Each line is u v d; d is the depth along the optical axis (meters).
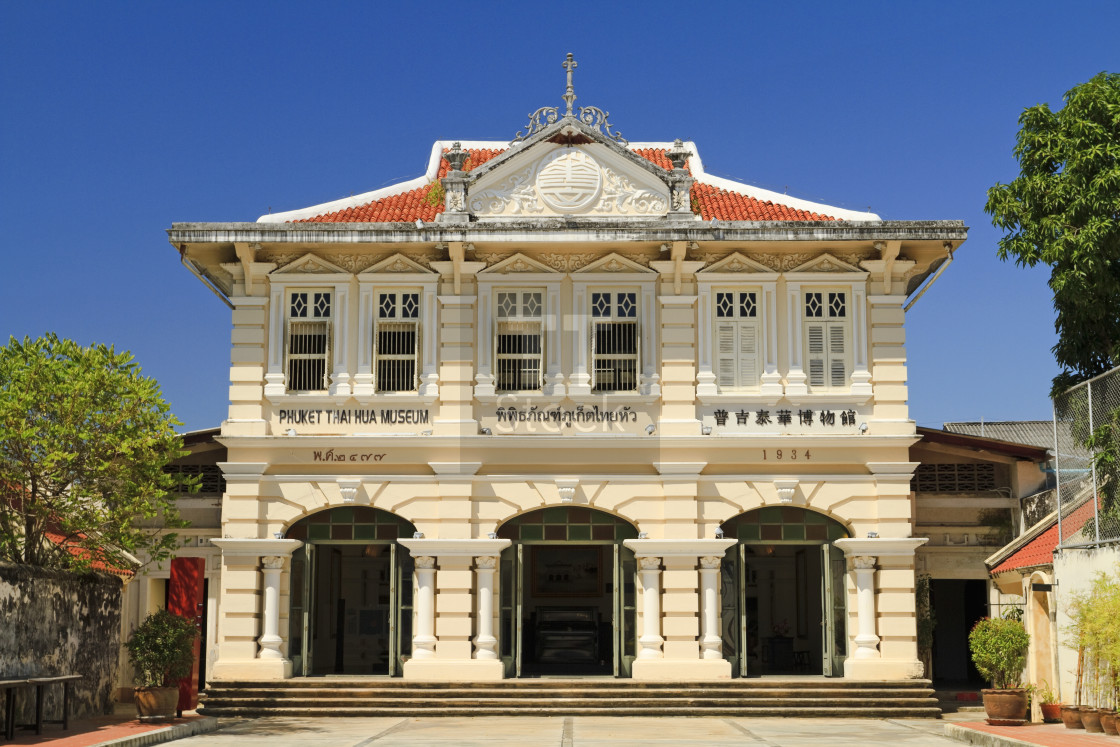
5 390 21.73
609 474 24.83
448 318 25.22
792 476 24.77
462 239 24.58
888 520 24.53
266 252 25.45
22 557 22.44
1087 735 18.69
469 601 24.28
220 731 20.56
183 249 24.95
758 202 27.58
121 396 22.41
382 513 25.06
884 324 25.23
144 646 21.34
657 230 24.50
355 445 24.81
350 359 25.23
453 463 24.62
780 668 28.94
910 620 24.17
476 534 24.61
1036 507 26.34
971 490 27.53
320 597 28.44
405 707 23.00
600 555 31.50
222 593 24.30
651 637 24.14
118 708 25.61
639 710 22.86
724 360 25.30
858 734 20.17
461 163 25.41
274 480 24.75
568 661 30.48
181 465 27.62
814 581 29.16
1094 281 22.69
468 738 19.20
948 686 29.39
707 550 24.27
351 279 25.34
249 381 25.08
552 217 24.88
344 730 20.59
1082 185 22.72
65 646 21.83
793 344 25.20
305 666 24.64
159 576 27.44
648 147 30.67
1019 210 23.41
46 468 21.64
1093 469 20.73
